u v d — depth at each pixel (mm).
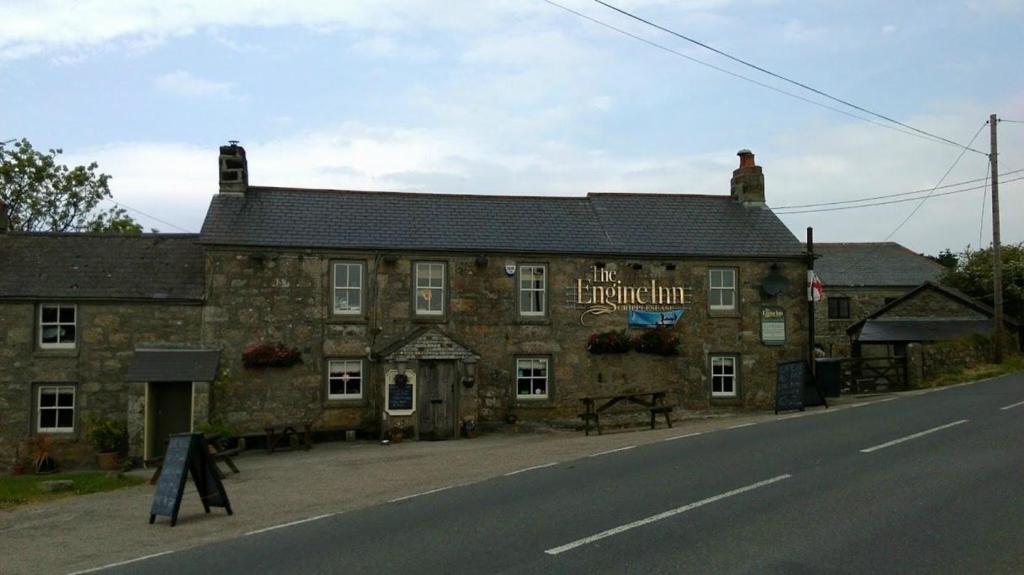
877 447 14828
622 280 27797
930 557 8195
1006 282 39344
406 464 18438
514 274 27031
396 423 24781
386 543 9828
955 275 44125
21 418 24125
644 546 9008
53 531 12492
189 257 26453
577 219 28984
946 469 12484
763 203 30859
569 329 27297
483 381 26672
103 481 18062
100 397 24375
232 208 26469
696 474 13227
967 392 24141
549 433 24609
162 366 23938
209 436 20125
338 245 25797
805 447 15352
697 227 29453
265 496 14984
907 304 39781
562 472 14531
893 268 51688
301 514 12719
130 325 24703
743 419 22891
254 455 23062
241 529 11820
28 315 24328
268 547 10117
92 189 42219
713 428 20219
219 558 9680
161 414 24234
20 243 26078
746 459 14383
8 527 13000
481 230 27594
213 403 24547
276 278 25516
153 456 23859
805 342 28672
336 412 25500
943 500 10516
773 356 28453
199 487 13266
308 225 26406
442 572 8383
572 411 27125
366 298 26047
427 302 26531
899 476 12133
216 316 25047
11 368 24156
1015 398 21781
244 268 25328
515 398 26812
